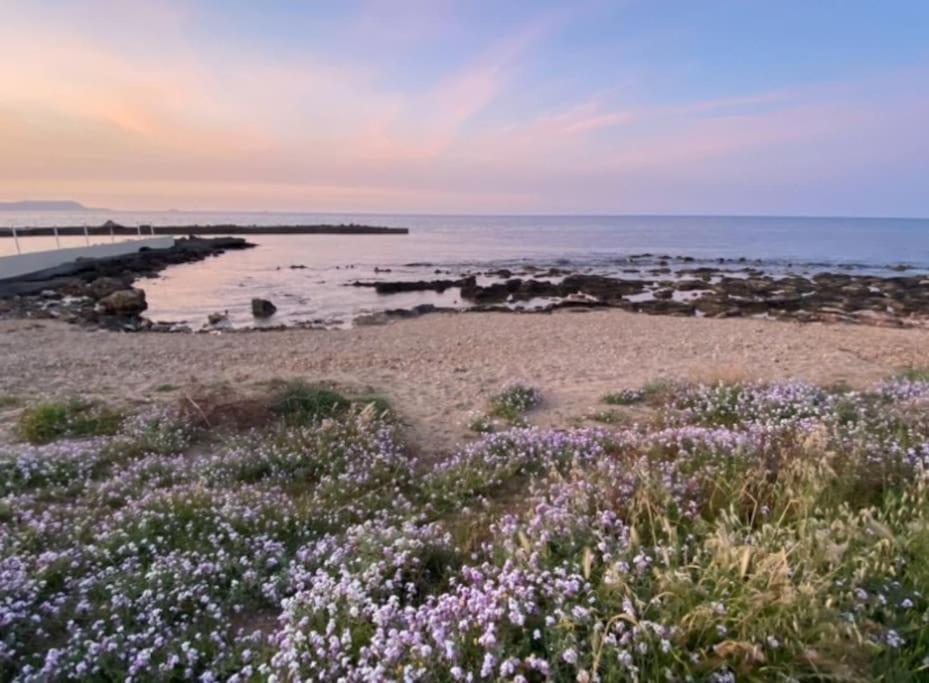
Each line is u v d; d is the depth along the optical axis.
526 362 14.52
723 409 8.90
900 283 33.69
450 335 19.31
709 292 31.19
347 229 116.94
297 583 4.16
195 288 33.75
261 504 5.67
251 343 17.78
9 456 6.90
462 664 2.96
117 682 3.24
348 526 5.38
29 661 3.41
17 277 32.75
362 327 21.45
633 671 2.62
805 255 61.94
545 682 2.86
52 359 14.82
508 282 34.03
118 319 23.56
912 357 14.46
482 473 6.39
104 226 86.69
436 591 3.99
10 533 4.93
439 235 111.81
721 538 3.49
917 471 5.12
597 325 21.39
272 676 2.96
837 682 2.65
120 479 6.32
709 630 2.94
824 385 10.61
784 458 5.51
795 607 2.97
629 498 4.82
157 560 4.42
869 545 3.70
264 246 75.31
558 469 6.59
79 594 4.04
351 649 3.28
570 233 122.56
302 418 8.88
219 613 3.75
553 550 4.09
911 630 3.03
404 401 10.39
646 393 10.71
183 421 8.50
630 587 3.31
